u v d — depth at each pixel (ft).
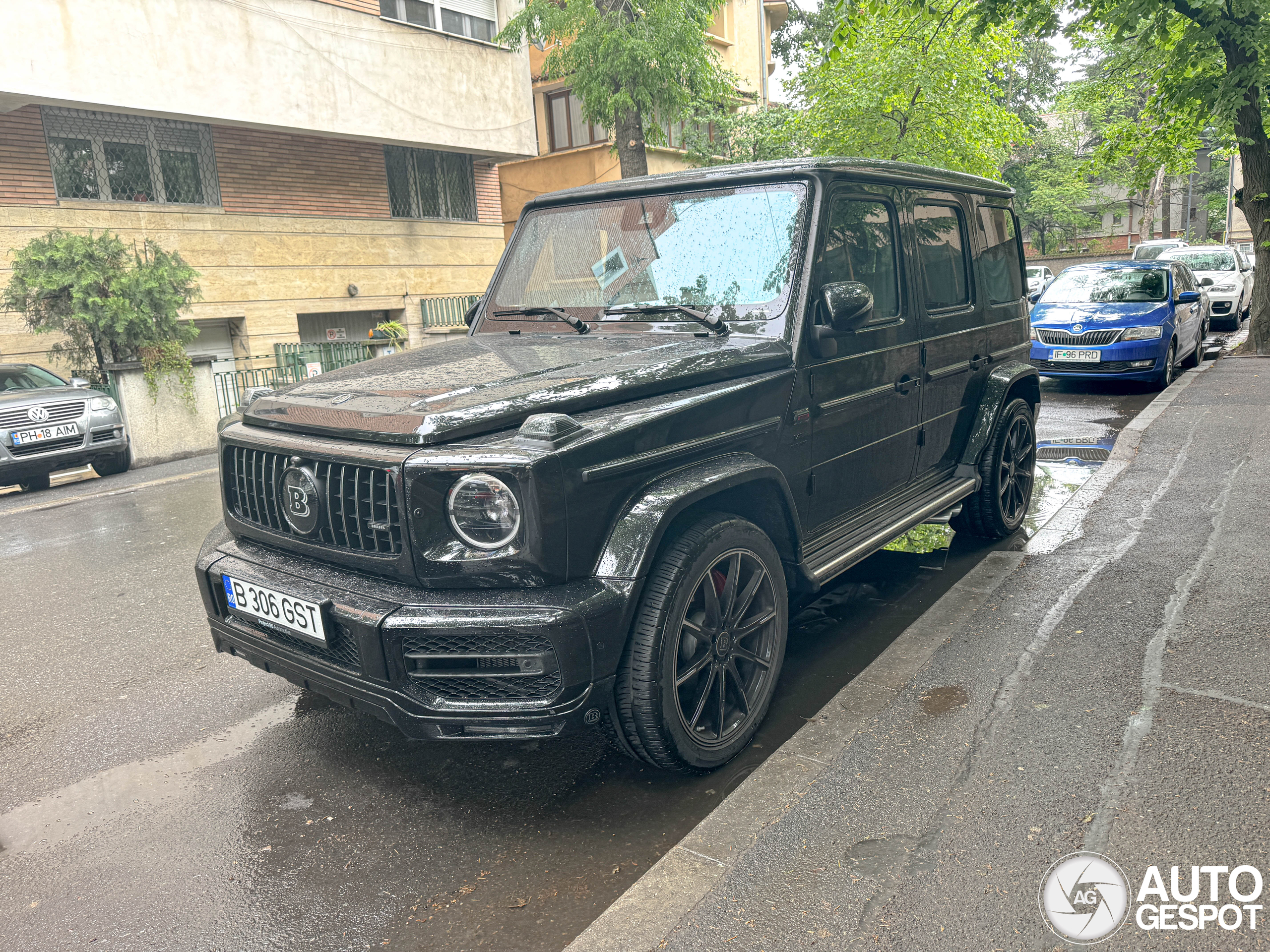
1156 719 9.72
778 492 10.39
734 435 9.92
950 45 54.65
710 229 11.94
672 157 68.18
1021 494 17.90
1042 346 36.32
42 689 13.46
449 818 9.41
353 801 9.86
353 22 49.34
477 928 7.65
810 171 11.46
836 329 10.95
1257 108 42.06
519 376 9.57
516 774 10.23
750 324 11.10
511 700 8.32
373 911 7.97
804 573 11.05
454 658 8.32
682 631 9.20
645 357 10.09
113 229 43.91
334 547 9.10
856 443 12.37
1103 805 8.27
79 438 32.01
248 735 11.61
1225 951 6.51
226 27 43.91
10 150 40.42
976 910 7.07
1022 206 145.89
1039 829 8.00
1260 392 30.01
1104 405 33.19
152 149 45.50
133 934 7.87
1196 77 42.73
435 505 8.26
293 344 50.06
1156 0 38.52
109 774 10.80
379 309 56.80
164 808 9.94
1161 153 51.06
